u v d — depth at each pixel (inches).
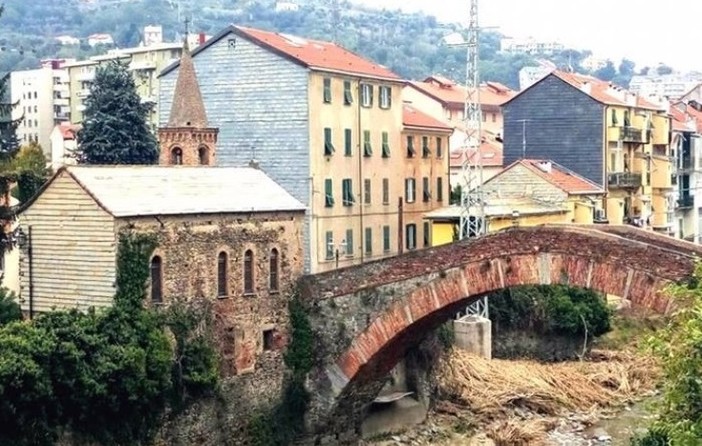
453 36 5944.9
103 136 3722.9
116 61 4333.2
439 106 5241.1
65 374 1797.5
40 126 6934.1
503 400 2785.4
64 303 2052.2
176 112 2770.7
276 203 2300.7
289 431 2297.0
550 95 4033.0
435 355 2701.8
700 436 1311.5
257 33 3112.7
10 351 1734.7
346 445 2434.8
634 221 4217.5
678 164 4805.6
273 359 2284.7
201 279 2132.1
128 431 1947.6
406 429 2578.7
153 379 1964.8
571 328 3257.9
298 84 2984.7
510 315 3171.8
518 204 3398.1
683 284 1920.5
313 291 2338.8
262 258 2265.0
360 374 2340.1
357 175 3203.7
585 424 2755.9
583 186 3708.2
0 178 2469.2
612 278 2102.6
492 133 5442.9
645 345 1466.5
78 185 2022.6
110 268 1989.4
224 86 3085.6
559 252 2159.2
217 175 2305.6
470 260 2241.6
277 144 3021.7
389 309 2301.9
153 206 2057.1
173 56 5969.5
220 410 2151.8
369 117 3262.8
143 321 1978.3
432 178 3636.8
